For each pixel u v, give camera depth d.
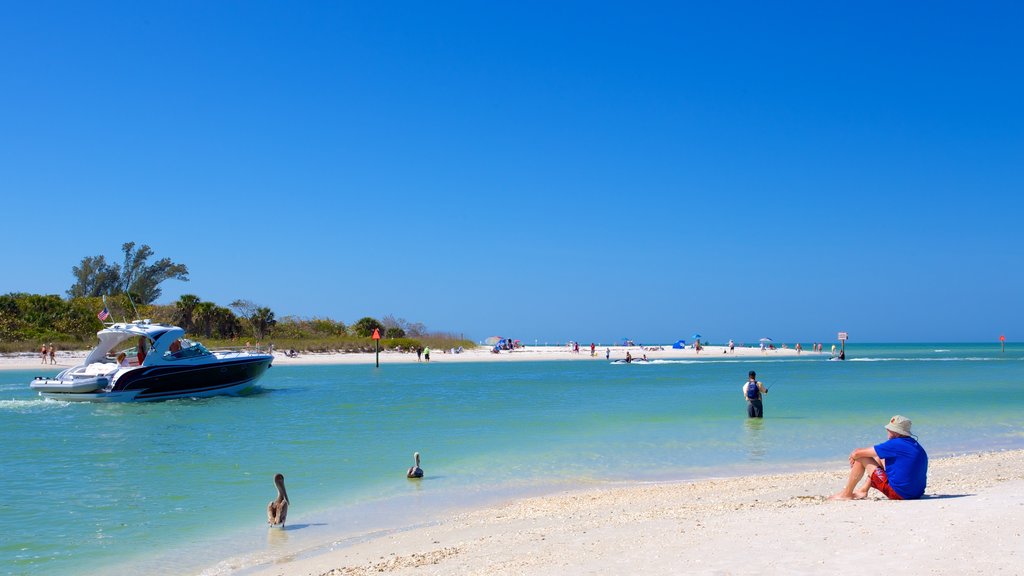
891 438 10.49
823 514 8.90
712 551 7.44
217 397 35.12
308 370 62.81
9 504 13.08
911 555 6.74
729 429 22.12
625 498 12.59
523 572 7.32
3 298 79.12
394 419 26.03
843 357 80.56
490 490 14.00
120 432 22.91
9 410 29.94
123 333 33.66
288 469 16.36
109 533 11.16
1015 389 37.88
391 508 12.66
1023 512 8.22
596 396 35.56
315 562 9.34
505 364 75.50
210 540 10.77
